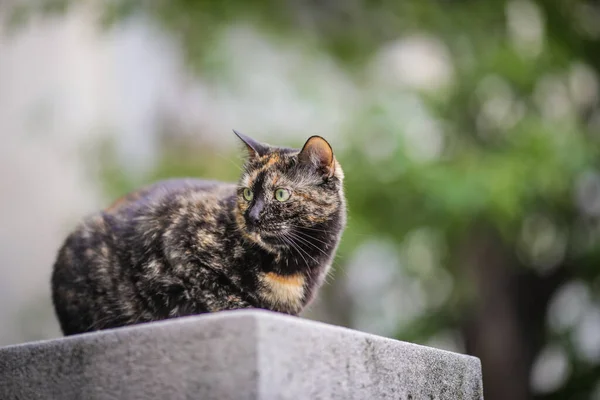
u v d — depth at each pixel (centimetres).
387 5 1215
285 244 520
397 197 1137
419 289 1341
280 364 348
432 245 1215
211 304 495
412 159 1114
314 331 367
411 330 1342
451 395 469
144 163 1366
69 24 1563
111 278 512
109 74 1588
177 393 352
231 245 505
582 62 1245
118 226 528
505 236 1176
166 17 1210
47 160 1534
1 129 1512
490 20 1208
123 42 1562
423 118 1184
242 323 345
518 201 1111
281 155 553
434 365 455
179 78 1502
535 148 1123
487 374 1326
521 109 1198
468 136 1187
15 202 1509
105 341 377
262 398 337
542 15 1238
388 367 413
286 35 1226
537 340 1355
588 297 1344
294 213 532
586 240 1267
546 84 1213
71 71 1568
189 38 1233
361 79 1249
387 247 1237
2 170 1498
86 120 1552
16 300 1491
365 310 1405
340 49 1256
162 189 560
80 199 1516
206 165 1335
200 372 349
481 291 1307
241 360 341
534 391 1379
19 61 1523
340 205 561
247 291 504
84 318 521
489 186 1076
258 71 1217
